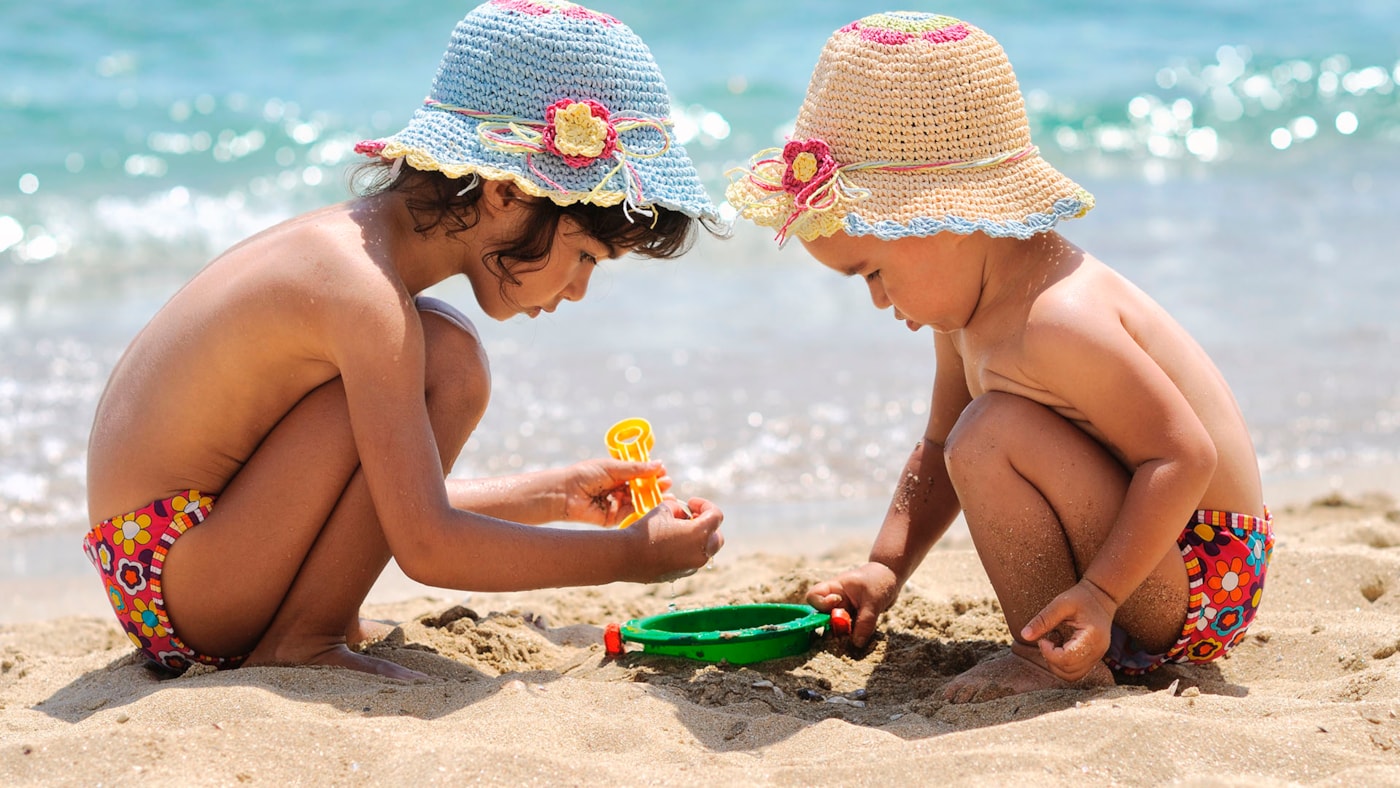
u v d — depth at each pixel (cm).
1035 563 263
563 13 284
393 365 259
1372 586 333
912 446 536
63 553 439
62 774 210
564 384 602
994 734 219
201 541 270
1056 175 282
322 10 1439
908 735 238
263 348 265
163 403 271
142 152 1048
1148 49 1530
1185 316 696
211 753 215
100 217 894
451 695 253
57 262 811
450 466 284
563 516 329
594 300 752
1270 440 538
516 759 209
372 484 259
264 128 1126
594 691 258
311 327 261
